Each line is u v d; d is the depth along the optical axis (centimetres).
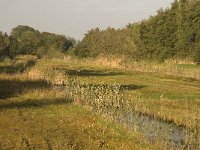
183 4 7488
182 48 7106
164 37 7525
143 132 1988
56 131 1922
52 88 3206
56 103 2639
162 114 2412
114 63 6241
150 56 7750
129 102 2531
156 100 2948
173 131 2062
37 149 1634
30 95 2931
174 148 1755
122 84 3922
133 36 8325
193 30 7006
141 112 2462
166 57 7294
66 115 2292
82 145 1708
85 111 2406
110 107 2383
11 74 3900
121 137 1870
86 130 1969
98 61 6694
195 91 3503
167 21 7581
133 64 5922
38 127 1991
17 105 2559
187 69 5188
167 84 3988
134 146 1723
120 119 2222
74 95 2784
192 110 2567
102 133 1920
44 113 2333
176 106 2725
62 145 1692
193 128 2038
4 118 2170
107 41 9181
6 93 2983
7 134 1844
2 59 6912
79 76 4612
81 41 10244
